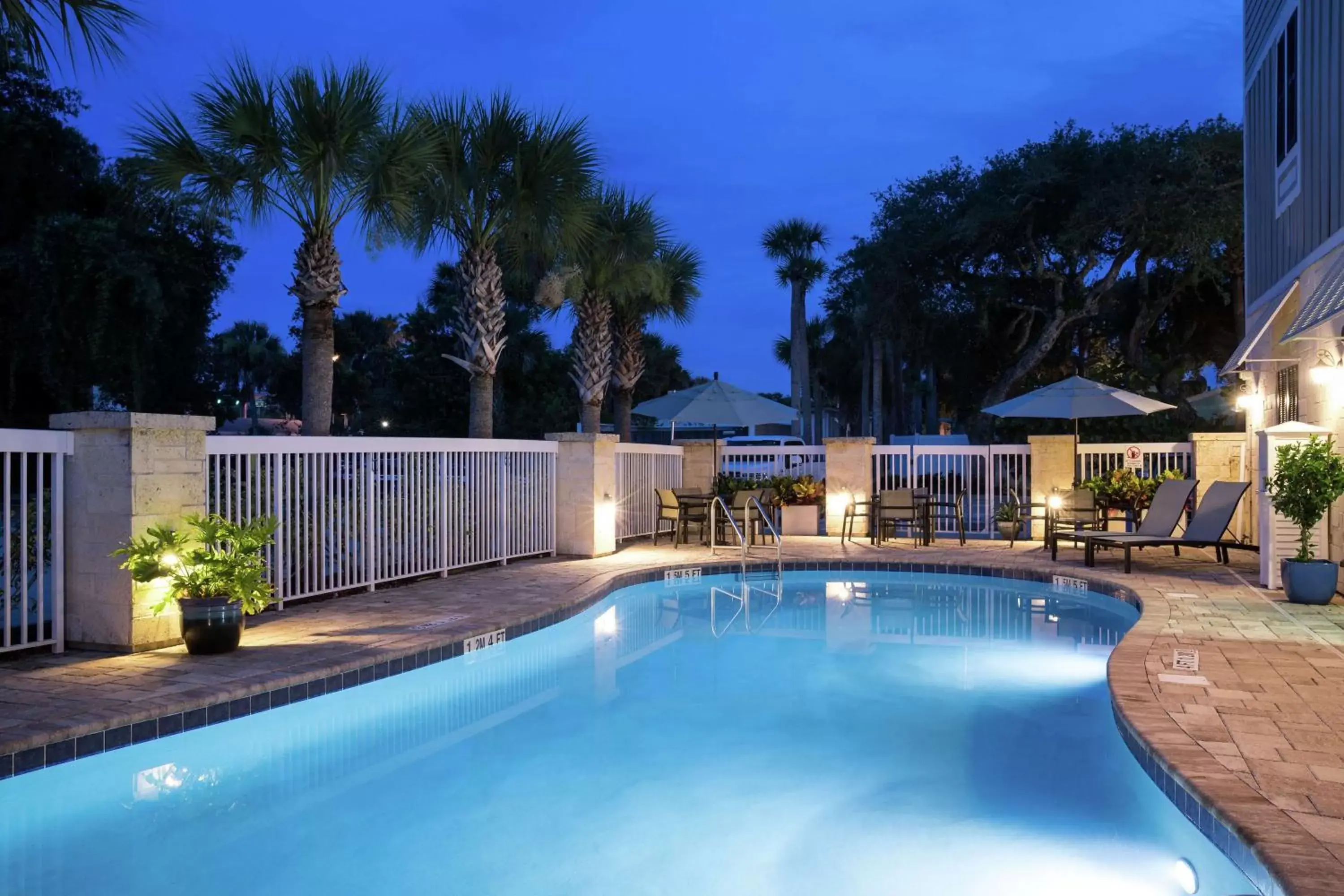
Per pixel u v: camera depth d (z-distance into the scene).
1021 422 26.45
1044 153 27.44
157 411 16.94
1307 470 8.30
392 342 52.81
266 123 10.95
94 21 6.52
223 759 5.23
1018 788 4.67
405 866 3.80
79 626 6.45
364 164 11.66
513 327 30.38
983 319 28.30
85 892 3.54
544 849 3.98
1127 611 9.31
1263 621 7.46
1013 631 8.74
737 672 7.21
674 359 46.47
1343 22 9.23
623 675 7.13
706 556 12.92
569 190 14.27
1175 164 25.45
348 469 8.96
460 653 7.05
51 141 16.95
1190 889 3.50
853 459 15.95
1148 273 29.03
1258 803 3.51
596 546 12.52
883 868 3.75
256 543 6.55
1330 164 9.64
